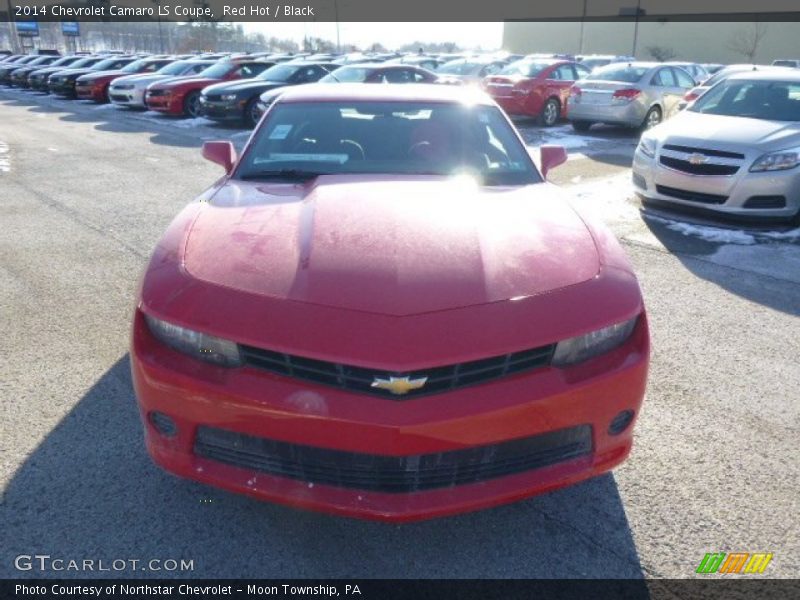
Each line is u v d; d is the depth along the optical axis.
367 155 3.24
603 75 13.39
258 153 3.28
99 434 2.70
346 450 1.89
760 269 4.96
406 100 3.62
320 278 2.06
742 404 3.03
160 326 2.05
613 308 2.11
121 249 5.27
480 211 2.59
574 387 1.99
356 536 2.19
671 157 6.27
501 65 17.33
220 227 2.43
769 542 2.18
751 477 2.51
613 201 7.14
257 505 2.32
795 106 6.66
